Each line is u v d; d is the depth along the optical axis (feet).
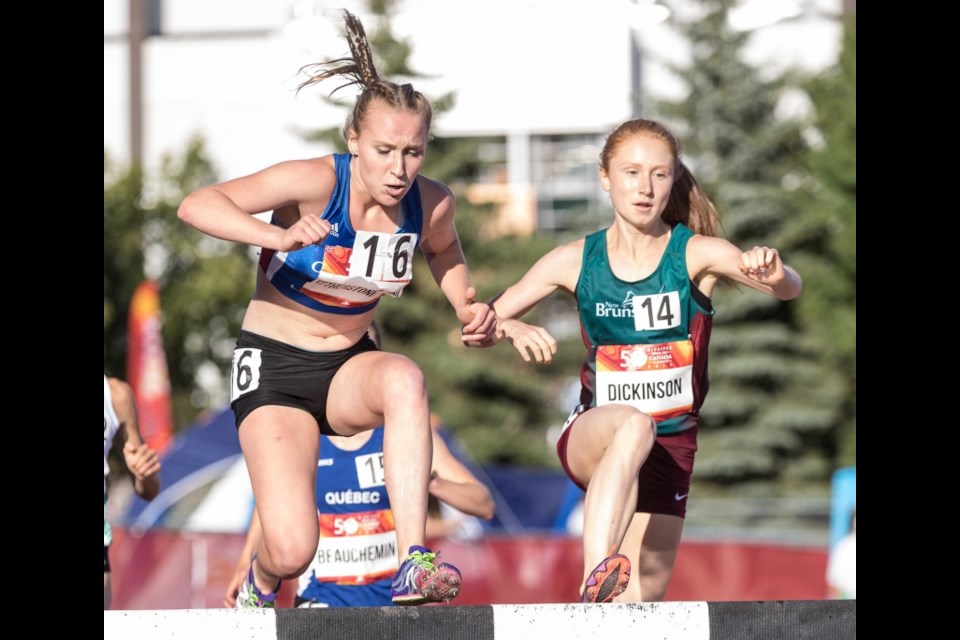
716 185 290.15
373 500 64.23
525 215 346.13
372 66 47.55
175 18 397.39
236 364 47.65
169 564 135.64
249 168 387.96
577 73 351.46
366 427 46.62
